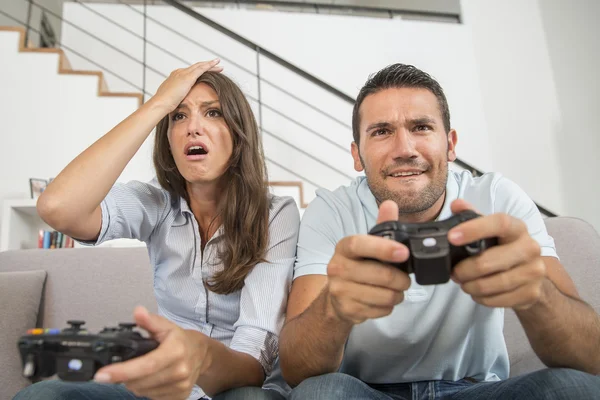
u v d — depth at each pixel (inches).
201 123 46.9
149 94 144.1
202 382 33.4
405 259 23.9
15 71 123.6
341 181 146.9
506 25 164.1
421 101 42.8
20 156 119.1
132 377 22.8
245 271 44.8
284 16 158.4
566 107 155.8
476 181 47.6
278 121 148.3
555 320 29.5
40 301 60.2
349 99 130.9
